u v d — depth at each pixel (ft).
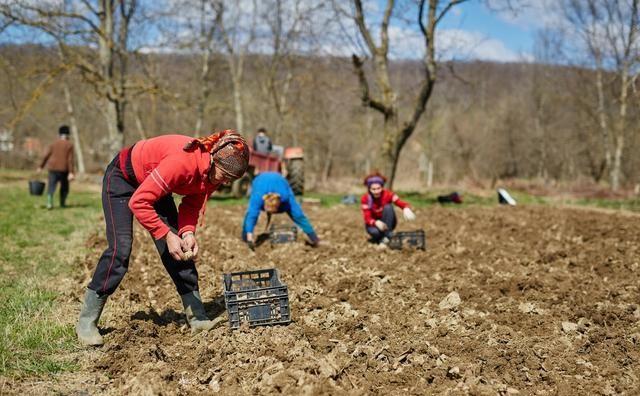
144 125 116.06
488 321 16.33
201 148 13.62
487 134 125.80
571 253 26.91
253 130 109.60
